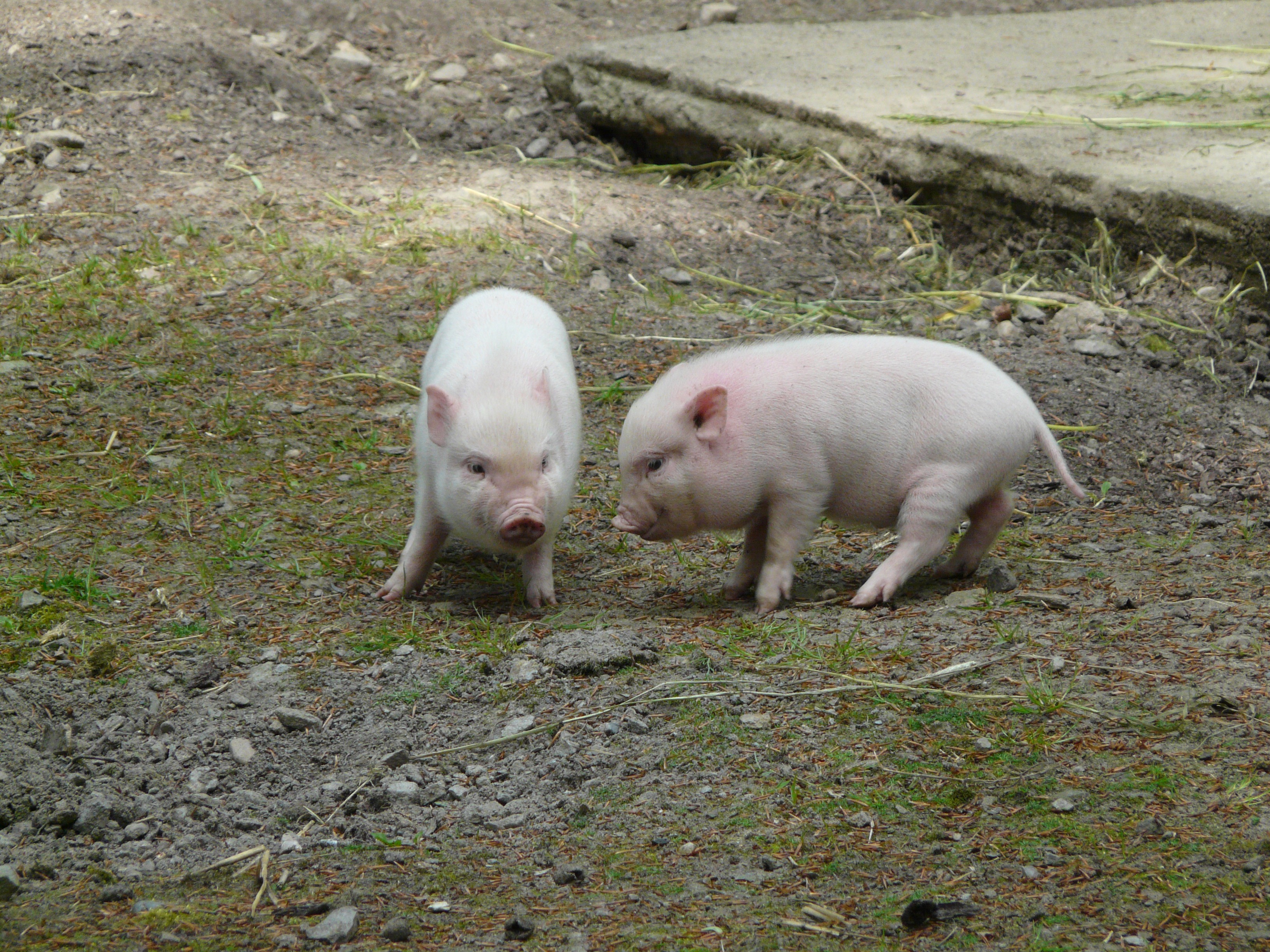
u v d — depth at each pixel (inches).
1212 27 1197.1
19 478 577.0
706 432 452.1
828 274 837.8
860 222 894.4
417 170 943.0
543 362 478.6
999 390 465.4
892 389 462.0
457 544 549.3
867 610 459.5
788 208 917.2
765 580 467.5
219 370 682.8
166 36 1061.8
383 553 522.9
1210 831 311.4
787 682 398.3
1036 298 784.9
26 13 1067.3
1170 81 1016.2
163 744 386.3
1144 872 298.0
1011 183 844.6
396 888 311.9
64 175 888.9
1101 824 317.4
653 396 467.2
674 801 341.4
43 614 461.7
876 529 525.7
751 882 304.5
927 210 900.6
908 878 302.5
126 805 352.2
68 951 283.1
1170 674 390.0
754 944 279.6
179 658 436.1
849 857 311.9
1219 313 736.3
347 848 333.1
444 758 374.9
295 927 294.0
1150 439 629.3
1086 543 523.8
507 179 929.5
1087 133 885.8
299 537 533.6
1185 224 760.3
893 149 911.0
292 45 1139.3
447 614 471.2
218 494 567.8
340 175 920.3
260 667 429.4
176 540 529.7
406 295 760.3
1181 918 281.6
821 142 956.6
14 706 399.5
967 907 287.9
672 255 838.5
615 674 410.6
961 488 459.5
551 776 359.3
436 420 453.1
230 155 936.3
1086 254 810.2
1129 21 1243.2
